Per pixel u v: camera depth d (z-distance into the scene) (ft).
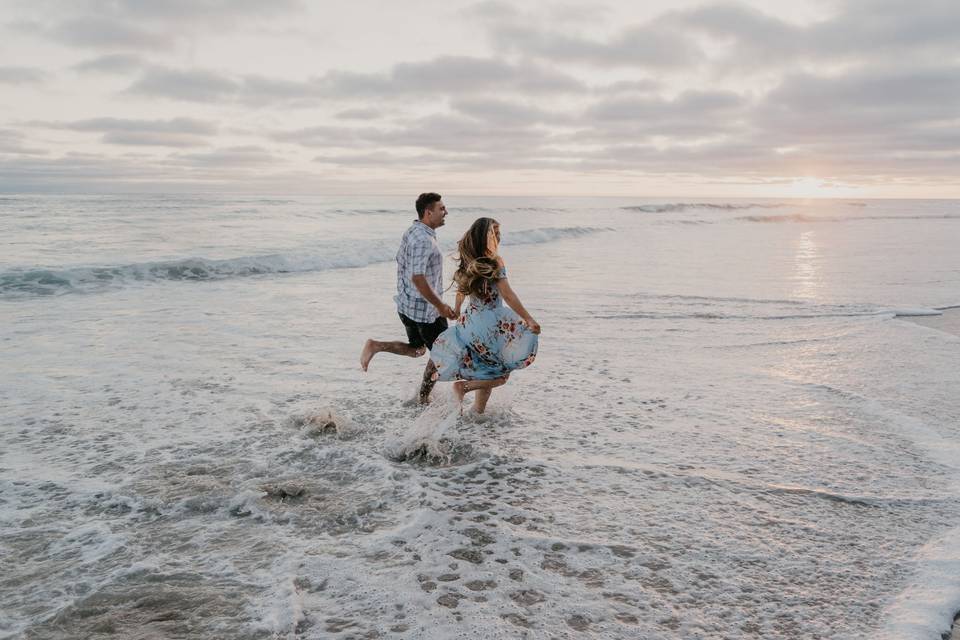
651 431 16.21
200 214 106.01
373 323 30.19
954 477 13.57
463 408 17.66
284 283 43.47
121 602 8.73
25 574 9.36
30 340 25.02
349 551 10.24
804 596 9.23
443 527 11.06
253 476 13.05
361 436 15.52
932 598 9.18
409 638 8.07
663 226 128.98
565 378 21.04
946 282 46.75
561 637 8.14
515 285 42.88
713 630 8.39
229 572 9.53
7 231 67.72
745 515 11.75
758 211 228.02
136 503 11.70
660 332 28.73
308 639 8.01
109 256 48.88
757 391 19.89
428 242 16.52
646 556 10.25
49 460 13.70
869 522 11.57
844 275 50.39
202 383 19.83
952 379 21.34
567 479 13.21
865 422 17.06
